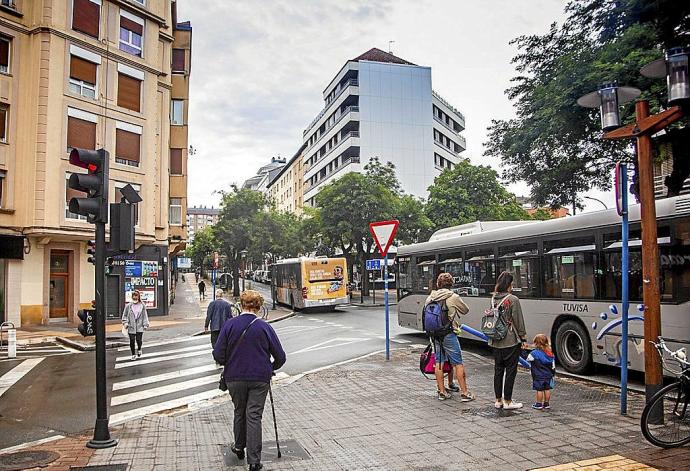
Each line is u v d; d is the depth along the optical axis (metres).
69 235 23.94
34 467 5.61
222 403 8.89
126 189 6.80
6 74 23.41
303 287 29.83
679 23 7.49
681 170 6.62
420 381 9.87
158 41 29.36
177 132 34.12
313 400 8.60
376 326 22.05
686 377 5.88
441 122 71.06
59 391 10.39
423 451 5.84
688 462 5.17
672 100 6.02
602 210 10.02
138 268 28.14
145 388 10.55
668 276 8.48
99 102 25.70
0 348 17.38
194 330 21.98
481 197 47.72
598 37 11.18
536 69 13.77
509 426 6.65
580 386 9.17
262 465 5.52
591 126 12.24
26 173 23.58
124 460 5.80
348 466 5.45
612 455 5.43
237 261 47.78
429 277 16.44
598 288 9.92
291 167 96.94
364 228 40.78
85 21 25.39
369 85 64.88
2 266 23.12
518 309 7.49
